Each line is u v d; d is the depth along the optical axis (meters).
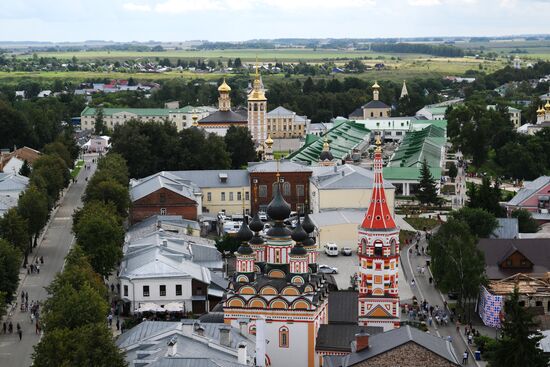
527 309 154.12
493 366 136.12
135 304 192.25
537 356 133.88
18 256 191.88
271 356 148.75
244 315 149.12
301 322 147.88
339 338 150.12
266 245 154.75
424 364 121.19
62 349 129.12
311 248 157.00
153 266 195.25
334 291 173.75
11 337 175.38
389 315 161.25
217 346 127.00
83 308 148.88
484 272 193.75
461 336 178.75
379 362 121.62
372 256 160.62
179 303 193.38
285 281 151.12
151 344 130.38
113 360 128.25
